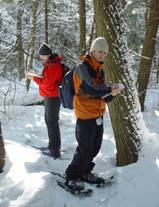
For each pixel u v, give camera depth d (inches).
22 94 432.5
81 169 176.7
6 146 227.5
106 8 185.5
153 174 176.7
